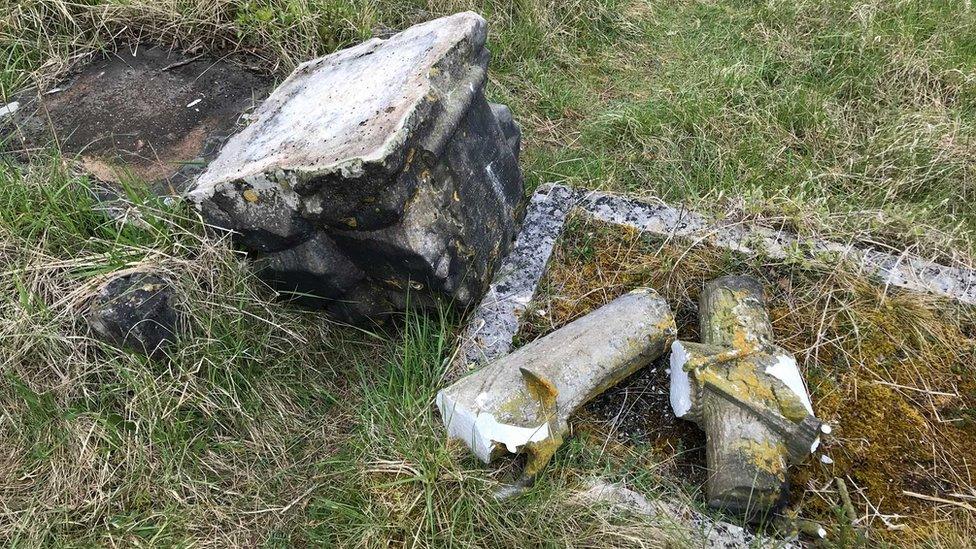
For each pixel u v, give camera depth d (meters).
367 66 2.42
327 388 2.33
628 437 2.14
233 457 2.12
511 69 3.82
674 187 3.02
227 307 2.22
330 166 1.84
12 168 2.65
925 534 1.88
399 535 1.89
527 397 1.96
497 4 3.99
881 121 3.32
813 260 2.46
